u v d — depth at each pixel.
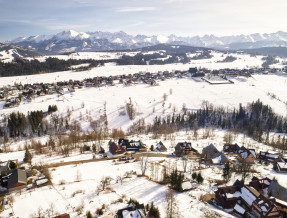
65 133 187.50
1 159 127.62
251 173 109.69
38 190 89.00
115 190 89.19
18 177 91.94
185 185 90.25
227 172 98.19
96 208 75.75
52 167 115.00
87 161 125.00
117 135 179.25
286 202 80.81
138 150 143.25
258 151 146.75
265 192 90.62
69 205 77.62
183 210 74.56
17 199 82.06
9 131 191.75
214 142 163.12
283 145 150.12
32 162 121.44
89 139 169.12
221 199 81.19
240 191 83.00
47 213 72.69
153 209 69.81
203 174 106.94
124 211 67.44
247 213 74.62
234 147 143.62
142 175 104.44
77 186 92.19
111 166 116.75
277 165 114.44
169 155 136.50
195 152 139.62
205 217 70.81
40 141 166.75
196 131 185.12
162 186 93.12
